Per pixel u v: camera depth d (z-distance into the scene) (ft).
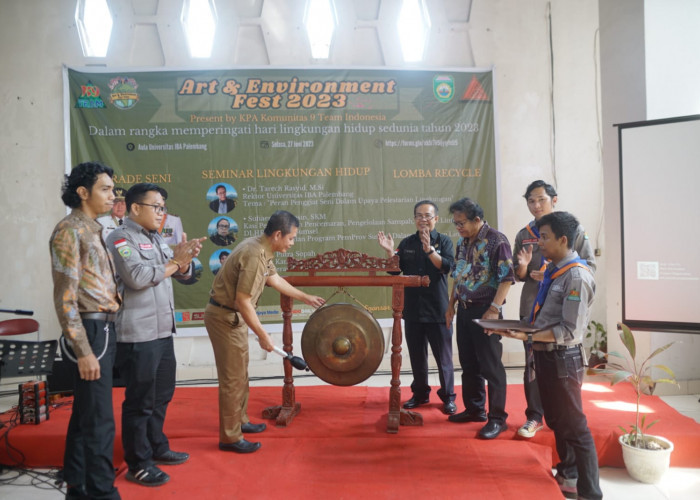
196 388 12.89
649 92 12.47
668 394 12.44
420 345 11.03
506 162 16.31
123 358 7.66
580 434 7.18
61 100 15.23
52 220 15.26
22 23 15.20
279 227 8.57
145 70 15.25
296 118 15.67
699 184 11.24
